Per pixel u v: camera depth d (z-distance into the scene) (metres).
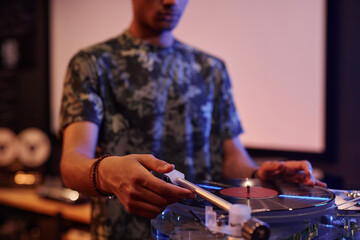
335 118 1.65
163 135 0.88
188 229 0.36
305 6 1.64
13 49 2.53
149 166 0.45
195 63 0.94
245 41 1.80
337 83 1.63
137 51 0.88
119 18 2.12
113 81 0.85
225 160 0.95
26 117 2.54
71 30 2.33
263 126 1.79
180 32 1.99
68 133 0.75
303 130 1.69
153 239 0.39
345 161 1.64
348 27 1.60
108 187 0.50
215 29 1.87
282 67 1.71
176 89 0.90
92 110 0.78
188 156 0.89
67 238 1.86
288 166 0.60
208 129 0.94
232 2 1.81
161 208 0.45
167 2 0.79
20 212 2.16
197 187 0.41
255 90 1.79
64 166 0.64
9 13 2.52
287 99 1.72
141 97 0.86
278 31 1.71
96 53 0.84
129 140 0.85
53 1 2.39
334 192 0.50
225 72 0.99
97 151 0.87
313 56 1.64
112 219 0.82
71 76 0.81
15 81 2.55
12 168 2.37
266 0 1.73
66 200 1.85
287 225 0.38
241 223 0.33
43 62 2.45
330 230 0.40
